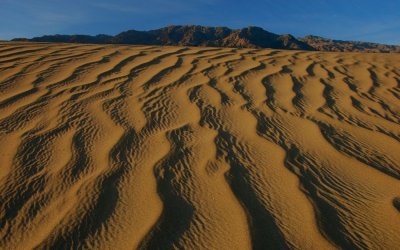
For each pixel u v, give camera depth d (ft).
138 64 24.21
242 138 13.30
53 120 14.42
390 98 20.48
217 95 18.39
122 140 12.73
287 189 9.94
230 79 21.53
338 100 19.19
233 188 9.87
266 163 11.41
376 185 10.47
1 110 15.26
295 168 11.20
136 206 8.97
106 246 7.63
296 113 16.52
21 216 8.54
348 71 26.11
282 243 7.79
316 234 8.10
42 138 12.73
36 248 7.55
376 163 12.01
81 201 9.12
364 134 14.65
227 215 8.70
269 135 13.75
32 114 14.97
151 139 12.91
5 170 10.51
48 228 8.14
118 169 10.71
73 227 8.18
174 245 7.69
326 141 13.53
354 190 10.11
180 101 17.25
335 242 7.88
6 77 20.08
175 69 23.32
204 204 9.11
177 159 11.43
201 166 11.04
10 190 9.52
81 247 7.60
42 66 22.77
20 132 13.20
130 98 17.43
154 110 15.93
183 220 8.49
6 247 7.59
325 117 16.29
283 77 22.90
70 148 12.01
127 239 7.83
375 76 25.23
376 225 8.52
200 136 13.33
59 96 17.31
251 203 9.21
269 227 8.29
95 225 8.26
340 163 11.78
